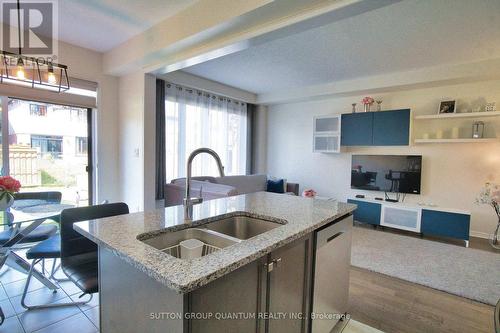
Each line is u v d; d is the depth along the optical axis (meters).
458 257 3.21
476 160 4.02
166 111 4.33
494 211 3.92
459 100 4.10
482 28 2.67
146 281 0.96
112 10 2.52
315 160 5.65
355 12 1.90
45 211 2.19
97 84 3.62
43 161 3.32
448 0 2.20
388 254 3.27
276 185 5.48
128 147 3.73
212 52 2.67
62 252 1.76
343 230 1.81
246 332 1.05
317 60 3.67
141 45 3.00
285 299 1.28
